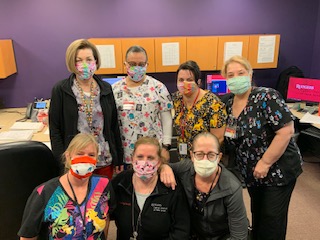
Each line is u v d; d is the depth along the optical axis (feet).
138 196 5.25
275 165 5.91
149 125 6.83
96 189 4.82
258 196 6.59
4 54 10.49
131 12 12.12
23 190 5.35
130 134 6.79
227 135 6.25
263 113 5.71
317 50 13.88
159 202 5.19
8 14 11.19
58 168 5.75
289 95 11.65
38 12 11.41
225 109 6.49
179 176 5.65
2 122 10.09
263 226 6.45
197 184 5.46
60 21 11.64
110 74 11.36
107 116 6.15
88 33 12.00
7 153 4.96
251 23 13.28
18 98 12.14
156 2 12.21
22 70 11.84
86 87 5.97
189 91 6.63
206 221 5.44
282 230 6.44
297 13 13.53
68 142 5.91
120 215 5.37
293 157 5.98
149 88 6.80
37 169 5.32
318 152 12.73
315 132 10.46
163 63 11.75
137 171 5.04
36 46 11.71
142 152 5.05
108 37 12.20
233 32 13.24
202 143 5.16
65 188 4.64
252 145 5.94
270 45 12.36
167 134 7.22
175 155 9.80
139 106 6.67
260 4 13.11
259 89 5.87
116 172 6.87
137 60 6.44
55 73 12.13
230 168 7.96
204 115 6.61
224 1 12.76
